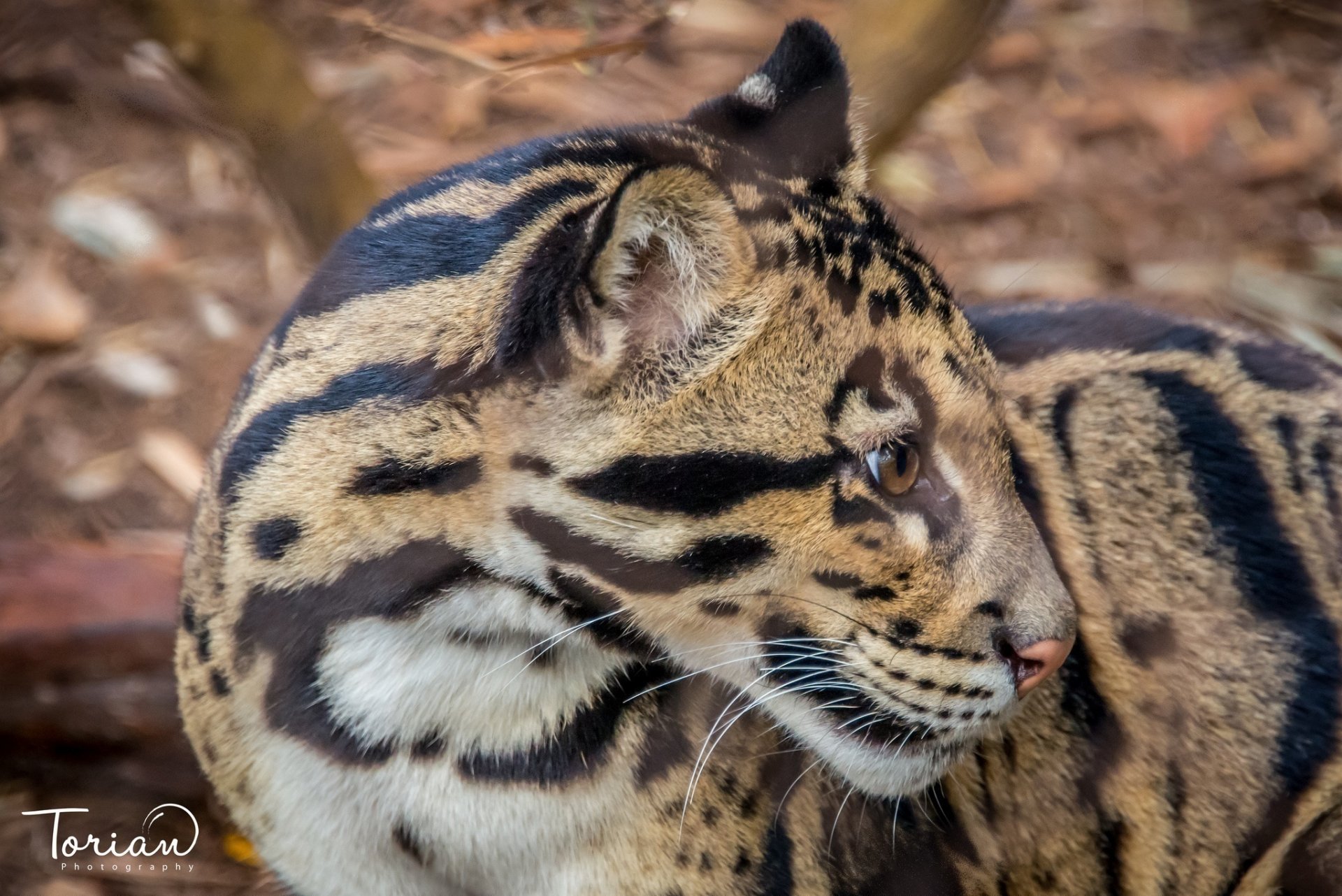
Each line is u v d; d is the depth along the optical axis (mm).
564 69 7957
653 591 5152
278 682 5344
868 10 8422
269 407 5340
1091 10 13641
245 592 5328
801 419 5074
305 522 5188
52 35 10859
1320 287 11023
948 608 5289
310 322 5391
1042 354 6238
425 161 9047
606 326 4836
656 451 4988
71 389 10008
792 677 5352
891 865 5734
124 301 10562
